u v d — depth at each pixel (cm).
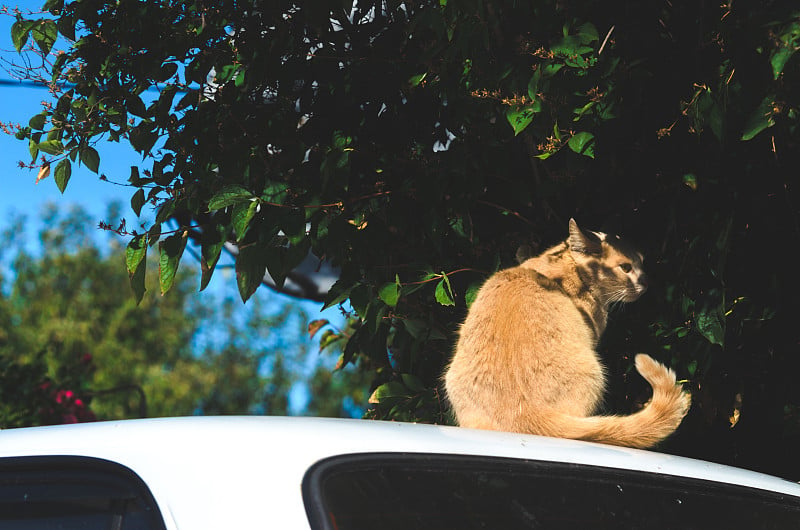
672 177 363
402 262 394
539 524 192
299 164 367
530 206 413
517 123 321
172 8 375
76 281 2378
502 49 346
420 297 411
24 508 194
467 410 366
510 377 353
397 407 411
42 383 929
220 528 171
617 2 354
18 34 378
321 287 620
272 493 178
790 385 367
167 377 2369
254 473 183
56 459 201
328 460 190
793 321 357
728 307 359
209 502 177
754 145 343
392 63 368
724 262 324
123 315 2338
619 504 207
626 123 346
